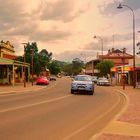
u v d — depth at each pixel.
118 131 13.52
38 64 86.88
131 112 19.91
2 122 15.53
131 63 83.00
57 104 25.02
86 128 14.61
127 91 45.56
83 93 39.38
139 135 12.68
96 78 80.00
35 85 61.94
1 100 27.62
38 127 14.43
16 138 11.94
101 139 11.77
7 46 76.75
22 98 30.03
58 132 13.45
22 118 16.94
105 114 19.80
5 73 62.19
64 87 56.09
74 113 19.92
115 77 83.25
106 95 37.84
